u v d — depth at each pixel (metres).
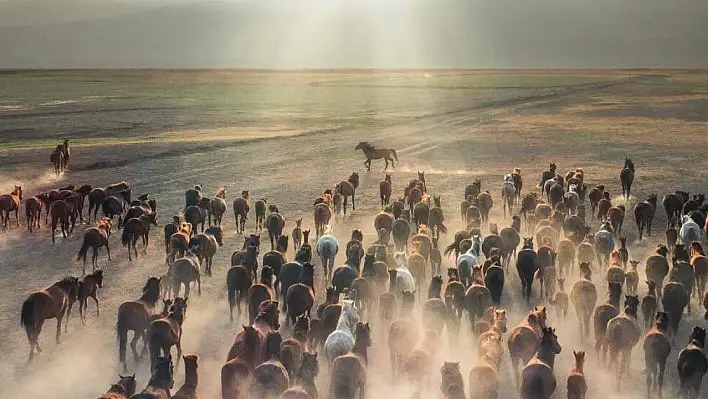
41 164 56.22
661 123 86.69
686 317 24.88
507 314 25.27
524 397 17.06
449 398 16.52
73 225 36.66
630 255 32.06
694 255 26.88
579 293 22.81
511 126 85.06
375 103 119.62
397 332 19.64
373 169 56.38
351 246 28.62
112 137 73.12
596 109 106.25
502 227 37.09
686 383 18.06
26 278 29.19
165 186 48.62
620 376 19.59
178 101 119.88
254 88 157.38
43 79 185.62
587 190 46.62
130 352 22.14
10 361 21.56
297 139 73.88
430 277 29.03
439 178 51.81
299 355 18.80
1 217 38.19
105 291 27.67
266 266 24.45
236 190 47.41
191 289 27.81
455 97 132.62
